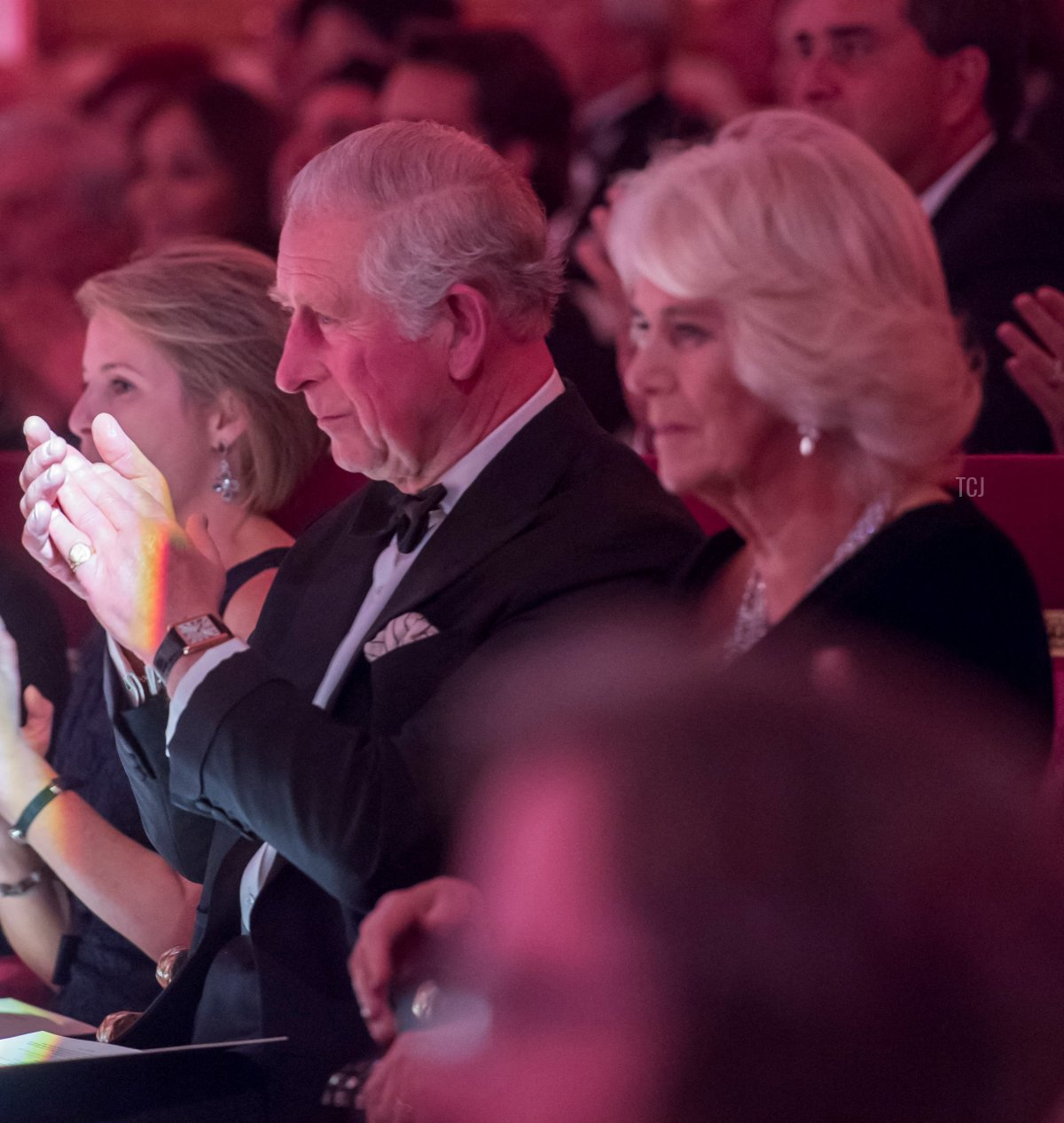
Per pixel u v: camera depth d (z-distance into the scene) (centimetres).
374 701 462
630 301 401
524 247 477
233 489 605
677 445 389
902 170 866
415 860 422
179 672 443
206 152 1154
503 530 469
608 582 450
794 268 367
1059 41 916
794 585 394
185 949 536
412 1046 328
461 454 485
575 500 471
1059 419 771
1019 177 848
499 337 480
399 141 476
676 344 386
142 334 593
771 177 372
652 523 466
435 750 425
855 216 370
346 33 1156
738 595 423
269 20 1322
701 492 395
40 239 1138
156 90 1170
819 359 364
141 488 488
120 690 526
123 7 1485
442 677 456
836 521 389
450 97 968
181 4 1464
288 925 470
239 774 431
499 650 438
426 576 473
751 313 369
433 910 353
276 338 600
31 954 630
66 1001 601
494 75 963
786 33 896
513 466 479
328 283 467
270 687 438
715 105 1059
